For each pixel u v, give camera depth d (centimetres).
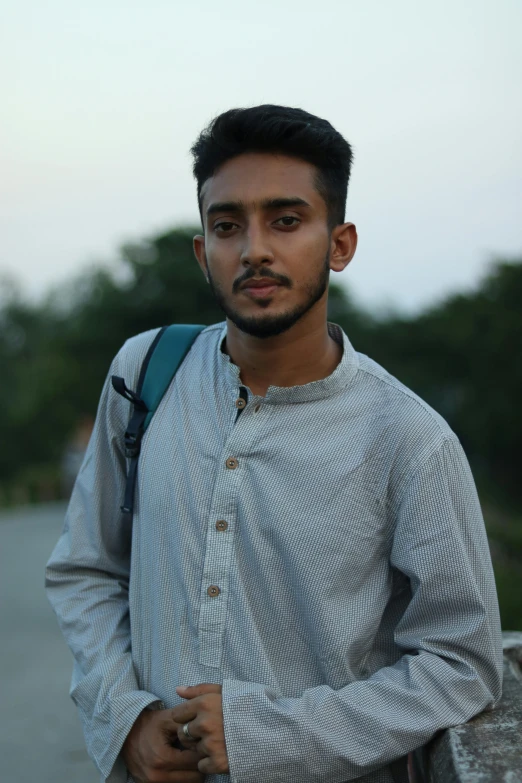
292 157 176
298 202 174
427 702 170
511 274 2302
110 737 182
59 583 206
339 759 167
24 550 1184
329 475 176
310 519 174
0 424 4662
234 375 186
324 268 180
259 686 171
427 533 174
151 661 185
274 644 176
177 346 202
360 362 189
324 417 180
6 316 5988
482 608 173
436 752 170
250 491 178
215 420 186
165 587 183
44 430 4553
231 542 177
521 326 2197
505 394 2202
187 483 183
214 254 180
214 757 166
